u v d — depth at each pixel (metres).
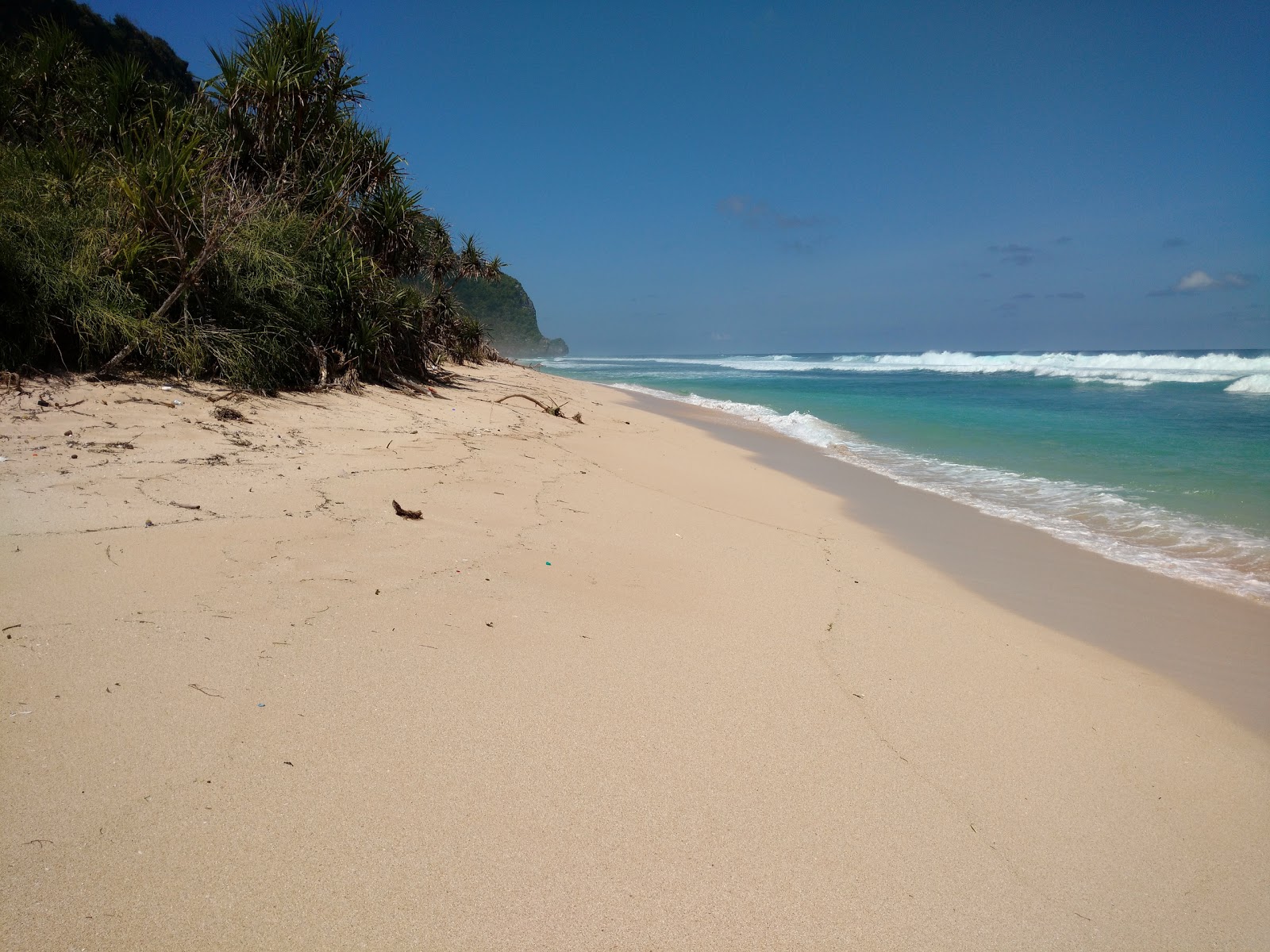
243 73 10.22
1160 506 7.77
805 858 2.23
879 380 32.62
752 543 5.64
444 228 17.06
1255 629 4.64
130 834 1.96
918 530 6.82
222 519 4.29
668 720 2.89
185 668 2.73
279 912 1.81
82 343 6.93
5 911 1.69
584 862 2.10
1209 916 2.21
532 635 3.43
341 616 3.32
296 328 9.22
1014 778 2.81
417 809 2.21
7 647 2.67
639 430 11.95
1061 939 2.07
